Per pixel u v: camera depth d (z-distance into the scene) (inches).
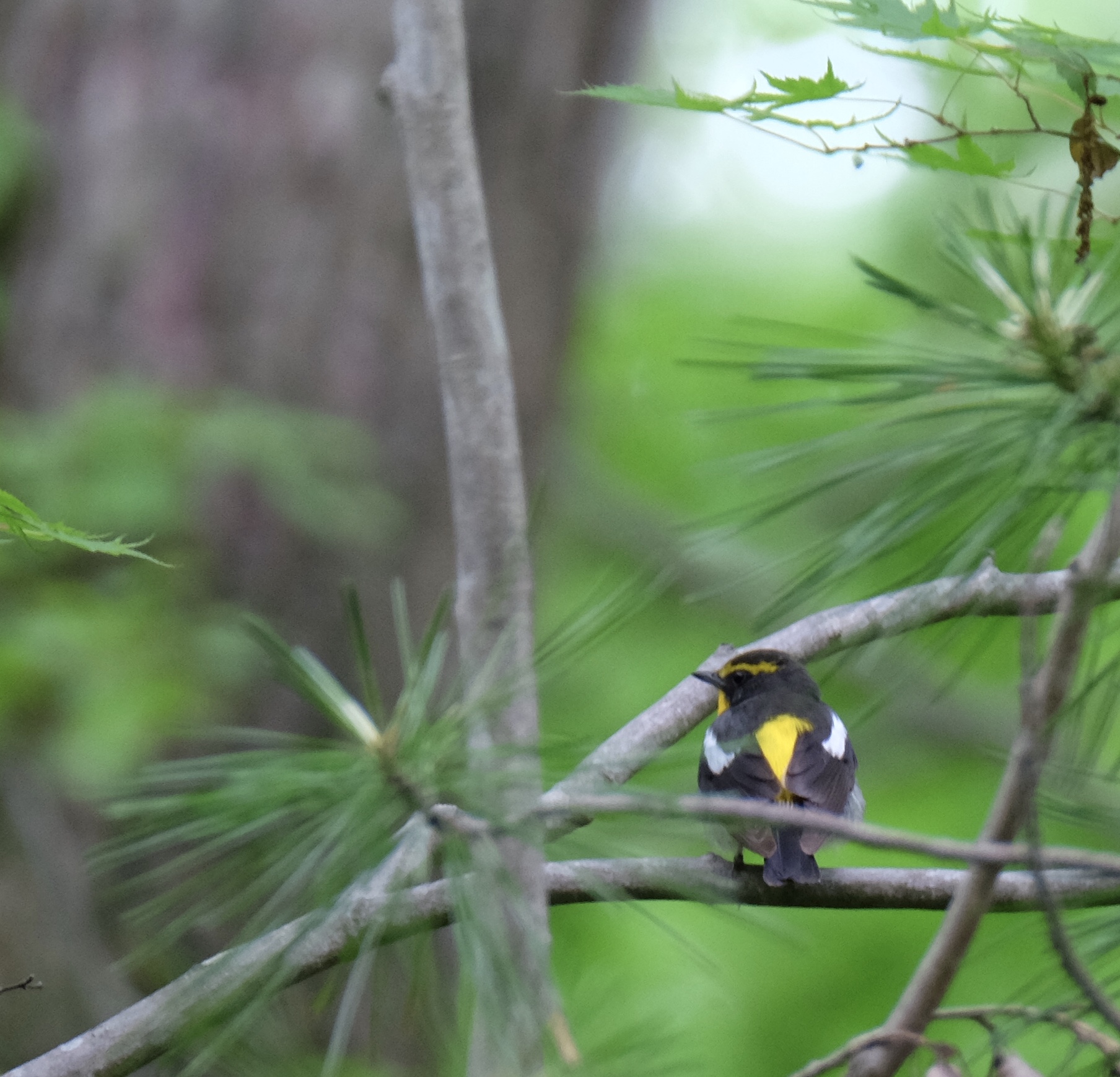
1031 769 165.3
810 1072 191.3
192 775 149.9
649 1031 173.8
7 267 530.3
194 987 151.2
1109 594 189.8
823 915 668.7
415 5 214.5
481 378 203.6
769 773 288.8
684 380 931.3
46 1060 195.2
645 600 161.3
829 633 275.1
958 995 477.7
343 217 535.8
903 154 185.3
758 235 960.9
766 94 174.9
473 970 141.3
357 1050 367.9
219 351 523.8
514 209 578.2
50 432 478.3
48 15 533.0
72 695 441.1
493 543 196.4
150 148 528.4
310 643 510.9
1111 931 191.5
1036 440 155.2
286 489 482.0
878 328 881.5
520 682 158.1
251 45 533.0
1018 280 172.4
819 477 164.1
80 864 445.4
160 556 472.7
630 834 153.3
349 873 145.4
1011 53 171.8
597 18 593.6
